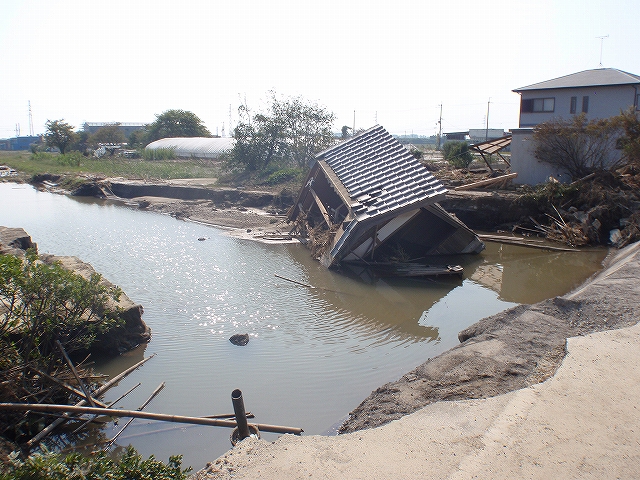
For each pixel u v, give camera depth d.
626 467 4.28
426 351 9.55
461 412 5.31
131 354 9.28
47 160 58.47
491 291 13.41
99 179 35.41
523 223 20.39
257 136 34.12
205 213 24.22
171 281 13.84
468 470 4.30
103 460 4.67
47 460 4.45
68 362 7.52
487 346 7.11
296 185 26.92
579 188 19.95
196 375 8.52
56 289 7.52
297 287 13.46
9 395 6.64
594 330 7.55
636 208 18.67
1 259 7.15
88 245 18.23
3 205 28.84
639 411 5.12
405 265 14.98
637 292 9.11
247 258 16.44
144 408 7.50
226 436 6.88
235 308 11.80
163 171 39.66
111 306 9.37
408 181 16.12
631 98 26.83
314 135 33.72
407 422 5.19
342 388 8.10
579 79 28.94
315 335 10.30
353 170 17.95
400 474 4.30
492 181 23.03
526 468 4.30
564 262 16.06
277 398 7.79
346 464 4.50
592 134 21.39
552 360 6.50
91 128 121.31
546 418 5.04
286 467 4.49
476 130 56.72
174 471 4.61
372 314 11.61
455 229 16.67
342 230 15.43
